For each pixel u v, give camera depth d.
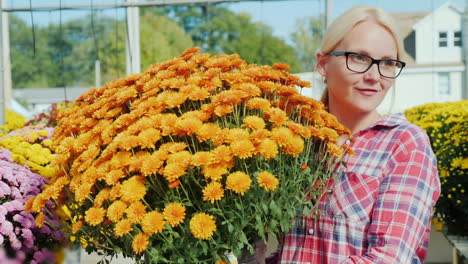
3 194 2.36
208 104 1.35
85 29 22.89
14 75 24.34
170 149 1.28
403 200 1.30
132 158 1.32
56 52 23.89
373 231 1.31
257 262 1.41
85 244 1.49
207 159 1.22
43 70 24.17
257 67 1.54
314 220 1.44
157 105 1.39
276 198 1.28
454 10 17.78
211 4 9.47
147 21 22.69
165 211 1.22
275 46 22.66
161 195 1.29
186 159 1.24
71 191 1.43
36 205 1.44
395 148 1.38
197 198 1.31
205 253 1.21
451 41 18.00
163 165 1.32
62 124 1.62
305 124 1.47
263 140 1.25
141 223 1.24
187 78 1.47
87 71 23.58
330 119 1.41
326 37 1.49
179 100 1.36
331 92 1.55
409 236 1.28
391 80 1.45
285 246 1.50
